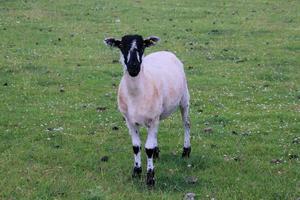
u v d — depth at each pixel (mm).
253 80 23031
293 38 31875
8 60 25359
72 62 25797
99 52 28172
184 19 37312
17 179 12398
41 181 12250
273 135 15883
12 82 21781
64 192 11703
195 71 24484
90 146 14844
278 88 21750
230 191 11812
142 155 14250
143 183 12281
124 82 11844
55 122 16875
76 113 17875
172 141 15312
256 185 12195
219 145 14977
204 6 42188
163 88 12430
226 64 25984
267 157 14102
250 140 15500
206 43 30562
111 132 16047
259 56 27547
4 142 15062
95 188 11711
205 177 12641
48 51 27984
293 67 25500
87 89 21203
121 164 13453
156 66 13000
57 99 19625
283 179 12547
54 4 41344
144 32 33188
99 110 18344
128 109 11938
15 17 36312
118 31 33312
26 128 16250
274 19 37750
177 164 13516
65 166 13359
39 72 23562
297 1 44656
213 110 18531
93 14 38344
